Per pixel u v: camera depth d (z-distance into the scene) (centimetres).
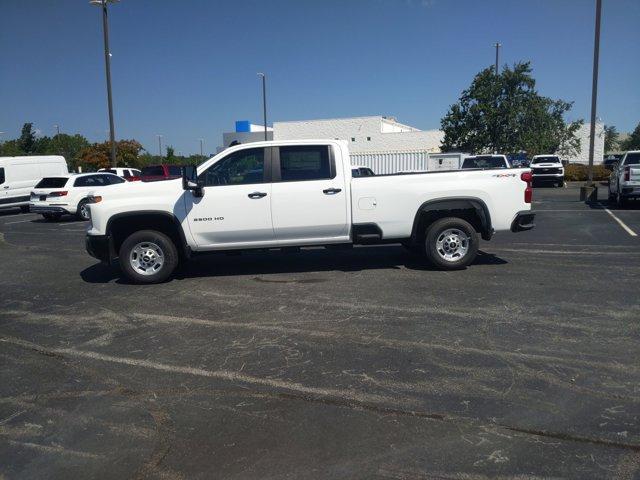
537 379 443
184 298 729
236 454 347
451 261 851
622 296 686
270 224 808
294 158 816
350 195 814
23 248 1298
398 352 509
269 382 453
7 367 505
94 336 586
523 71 3362
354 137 5269
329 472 325
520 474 317
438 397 416
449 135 3512
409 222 828
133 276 816
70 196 1962
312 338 554
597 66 2216
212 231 807
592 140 2270
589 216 1605
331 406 407
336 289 752
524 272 838
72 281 876
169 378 468
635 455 334
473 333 556
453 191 824
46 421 399
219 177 810
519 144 3341
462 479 315
